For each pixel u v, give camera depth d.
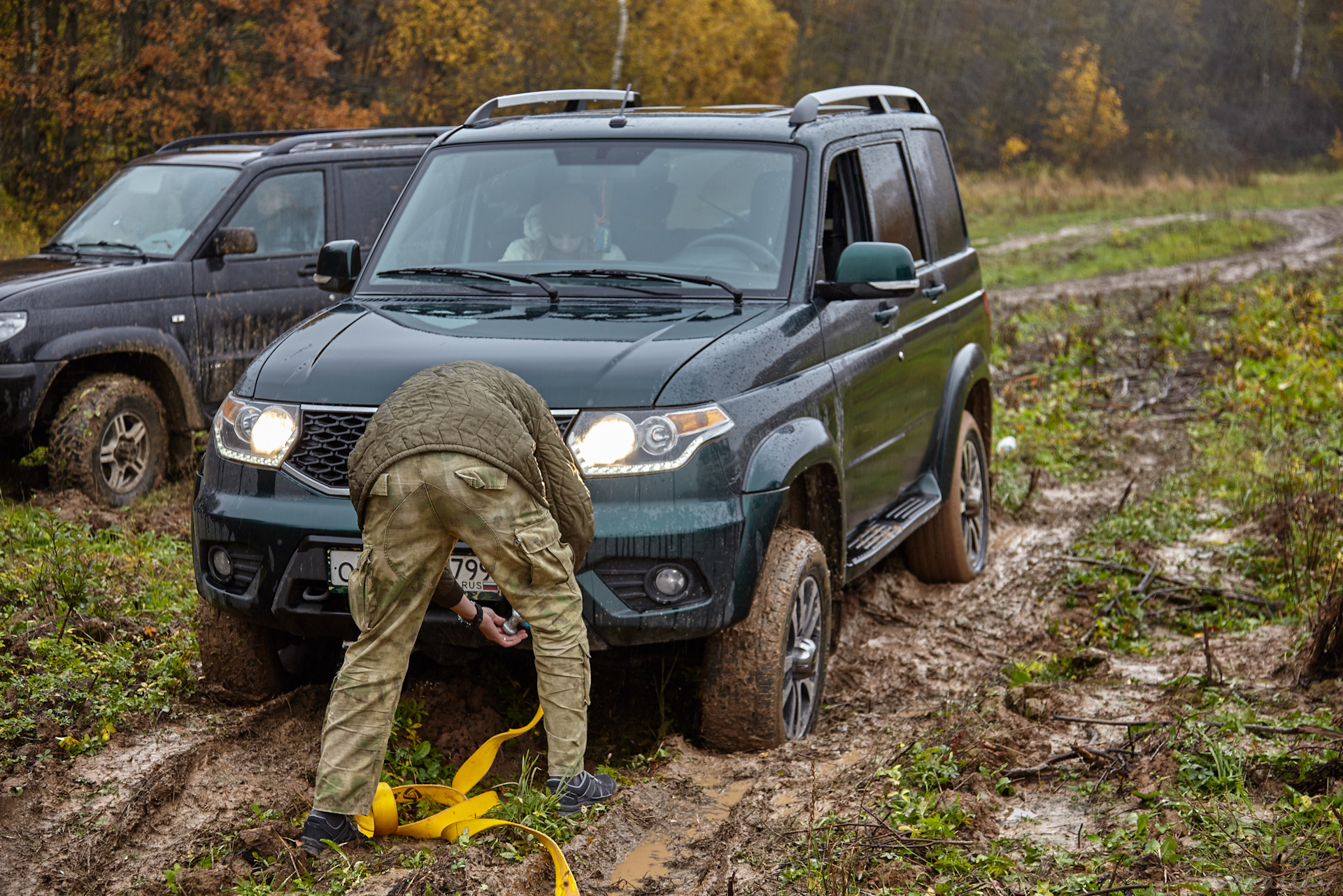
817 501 4.63
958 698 4.93
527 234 4.95
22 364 6.96
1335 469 7.86
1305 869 3.18
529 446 3.36
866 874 3.27
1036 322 16.83
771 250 4.79
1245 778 3.83
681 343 4.12
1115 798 3.80
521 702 4.48
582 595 3.76
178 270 7.75
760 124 5.18
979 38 64.56
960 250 6.83
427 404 3.34
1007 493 8.26
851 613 6.05
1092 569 6.75
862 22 61.56
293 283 8.34
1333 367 10.88
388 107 25.66
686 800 3.83
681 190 4.95
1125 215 35.28
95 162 20.28
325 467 3.96
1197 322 15.68
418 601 3.37
